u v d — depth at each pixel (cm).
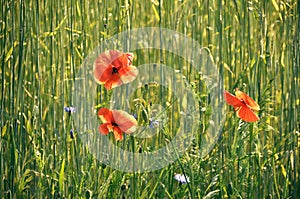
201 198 157
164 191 157
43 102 174
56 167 161
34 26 168
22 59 160
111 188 154
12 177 157
